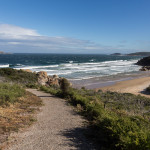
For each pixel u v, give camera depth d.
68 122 5.79
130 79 36.31
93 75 40.69
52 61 90.19
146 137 3.55
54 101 9.63
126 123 4.44
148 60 79.81
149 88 24.81
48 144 3.95
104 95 14.05
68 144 4.00
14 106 7.21
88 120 6.12
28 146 3.78
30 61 86.06
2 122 5.04
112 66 67.25
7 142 3.87
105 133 4.41
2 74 20.56
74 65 66.31
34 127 5.06
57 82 24.12
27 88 16.25
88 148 3.84
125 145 3.51
